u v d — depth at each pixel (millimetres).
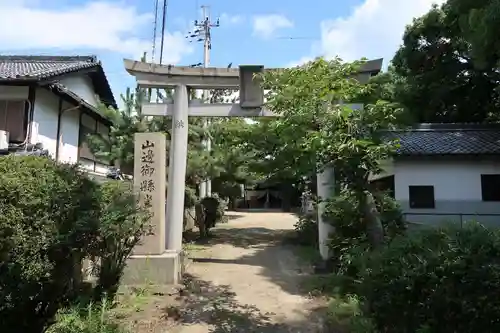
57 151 13578
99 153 12461
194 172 13430
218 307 7020
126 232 6695
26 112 11875
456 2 10227
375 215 5840
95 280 6992
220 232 17234
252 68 9641
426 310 3037
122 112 12367
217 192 19531
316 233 12531
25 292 4266
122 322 5750
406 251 3504
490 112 16641
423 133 13438
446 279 2945
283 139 6352
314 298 7566
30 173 4664
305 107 5746
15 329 4809
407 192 11867
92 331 5141
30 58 17922
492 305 2754
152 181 8906
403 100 15805
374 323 3676
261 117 10125
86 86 16906
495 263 2859
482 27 8352
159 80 10383
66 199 4746
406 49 15695
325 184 8352
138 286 7828
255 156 12297
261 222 22484
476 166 11773
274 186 35031
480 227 3389
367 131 5852
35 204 4375
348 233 7867
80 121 15672
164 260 8375
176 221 10023
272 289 8258
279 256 11758
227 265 10570
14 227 4152
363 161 5543
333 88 6059
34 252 4250
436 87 15852
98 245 5953
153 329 5758
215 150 15000
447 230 3539
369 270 3666
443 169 11859
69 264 5000
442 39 14969
